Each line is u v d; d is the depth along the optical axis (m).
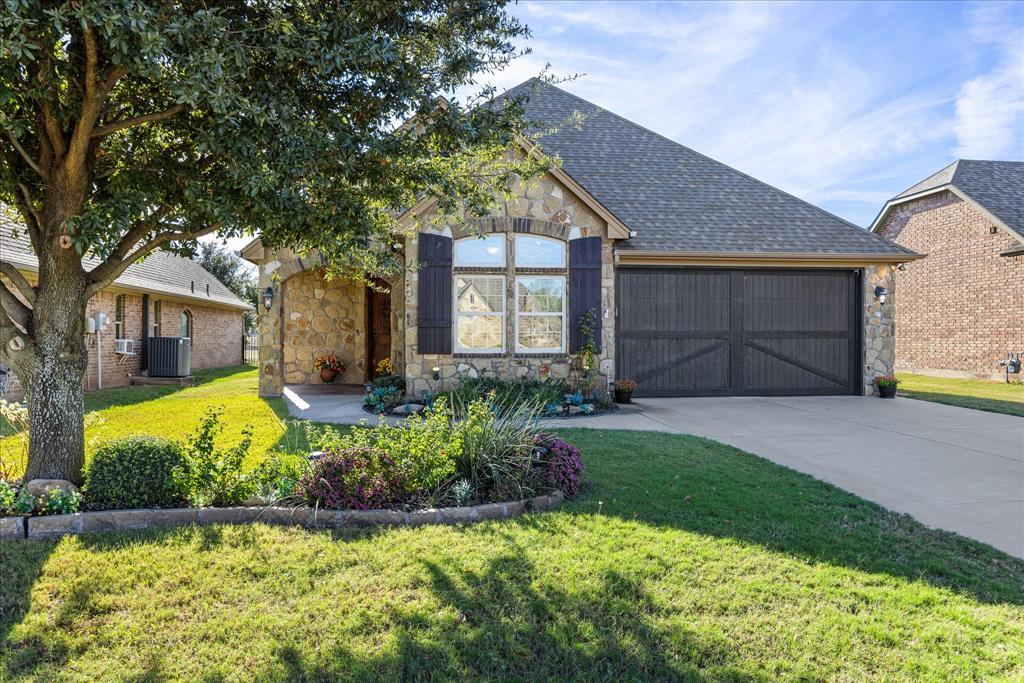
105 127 4.30
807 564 3.81
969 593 3.47
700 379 12.68
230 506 4.50
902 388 15.35
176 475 4.45
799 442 7.79
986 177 18.89
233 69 3.90
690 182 14.20
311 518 4.34
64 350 4.61
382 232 5.41
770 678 2.65
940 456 7.03
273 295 12.11
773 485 5.55
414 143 4.82
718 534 4.26
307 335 15.12
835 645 2.90
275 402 11.09
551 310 11.30
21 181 4.61
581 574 3.56
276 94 4.12
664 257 11.96
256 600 3.25
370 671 2.66
